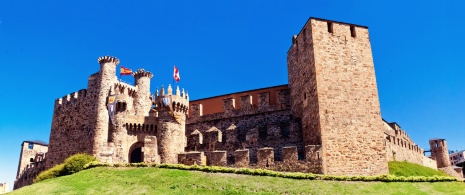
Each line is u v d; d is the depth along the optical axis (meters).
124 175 42.66
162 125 60.81
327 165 45.38
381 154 47.78
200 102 72.19
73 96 69.56
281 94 61.34
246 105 63.38
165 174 41.91
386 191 37.09
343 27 53.84
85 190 38.12
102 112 64.19
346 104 49.22
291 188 37.22
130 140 61.44
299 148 52.22
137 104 70.50
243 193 35.69
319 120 47.78
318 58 51.06
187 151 61.00
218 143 58.41
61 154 66.75
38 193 37.94
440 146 102.50
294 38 60.72
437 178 41.81
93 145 62.28
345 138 47.44
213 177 40.69
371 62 52.50
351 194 35.91
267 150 46.59
